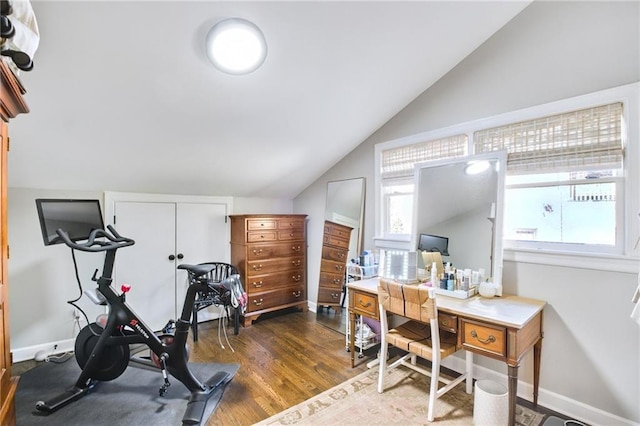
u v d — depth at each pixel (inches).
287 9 67.2
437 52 92.0
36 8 55.5
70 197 112.2
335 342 121.5
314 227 161.0
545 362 82.1
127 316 86.0
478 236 91.9
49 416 76.3
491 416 70.2
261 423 74.5
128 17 61.0
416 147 113.4
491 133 93.4
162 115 87.6
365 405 81.6
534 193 87.0
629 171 70.4
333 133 120.4
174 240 134.3
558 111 79.7
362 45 81.6
